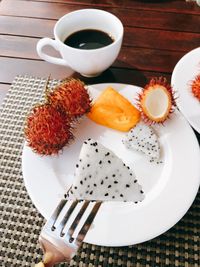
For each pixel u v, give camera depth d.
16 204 0.22
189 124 0.24
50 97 0.23
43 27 0.33
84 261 0.19
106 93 0.24
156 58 0.30
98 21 0.28
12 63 0.30
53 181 0.21
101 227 0.19
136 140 0.23
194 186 0.20
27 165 0.22
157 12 0.34
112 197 0.20
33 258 0.19
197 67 0.27
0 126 0.26
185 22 0.33
